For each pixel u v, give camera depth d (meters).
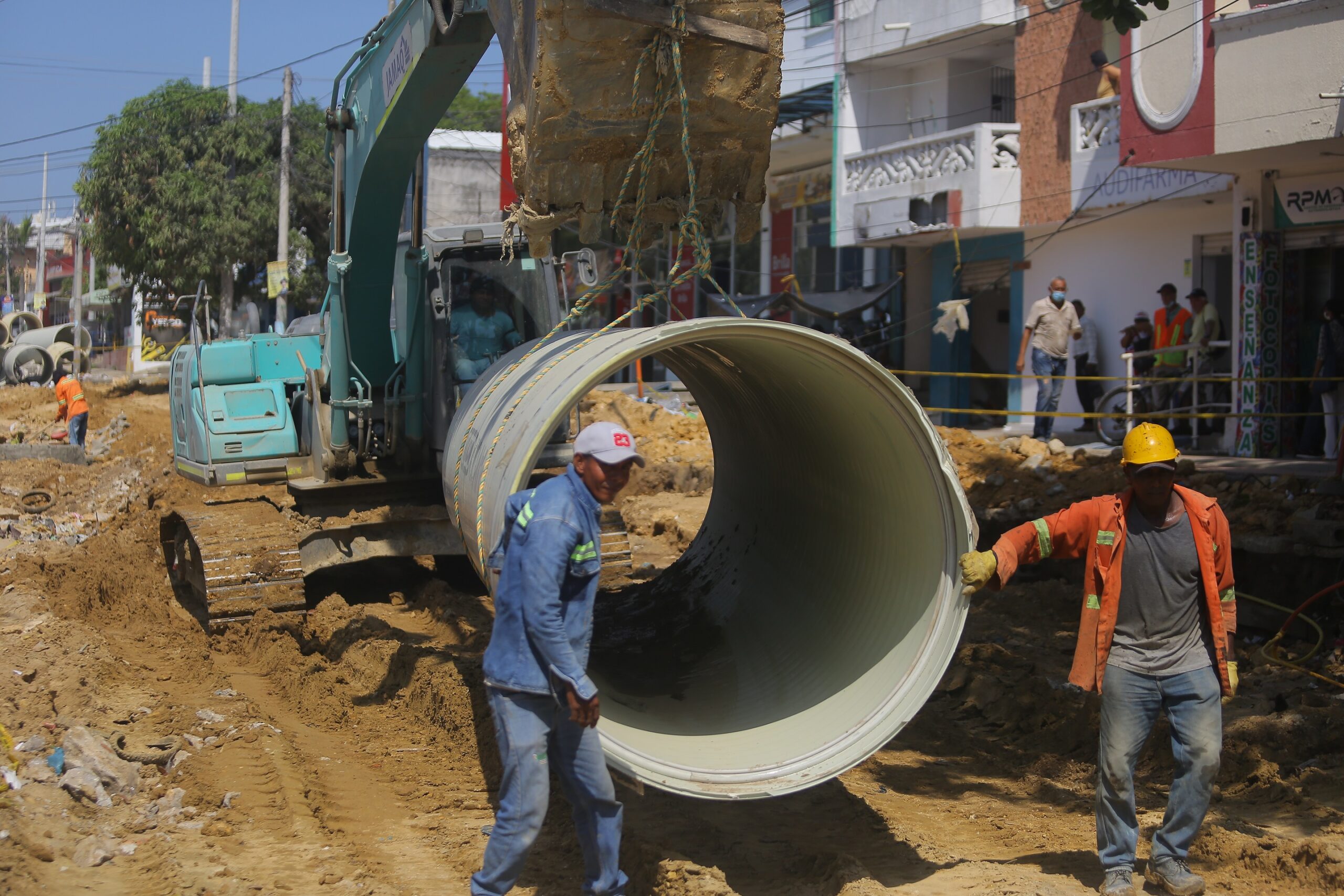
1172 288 14.52
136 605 9.90
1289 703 7.20
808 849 5.20
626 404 18.47
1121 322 16.95
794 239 26.30
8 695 6.87
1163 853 4.61
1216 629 4.52
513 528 4.26
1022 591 10.15
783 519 7.39
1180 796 4.54
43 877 4.65
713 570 8.37
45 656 7.71
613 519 10.62
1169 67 12.76
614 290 29.67
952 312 17.89
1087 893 4.62
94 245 30.72
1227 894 4.67
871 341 21.66
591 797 4.29
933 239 19.72
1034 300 18.45
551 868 5.02
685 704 6.20
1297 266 13.52
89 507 16.41
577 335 6.02
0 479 18.12
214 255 29.55
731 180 5.92
